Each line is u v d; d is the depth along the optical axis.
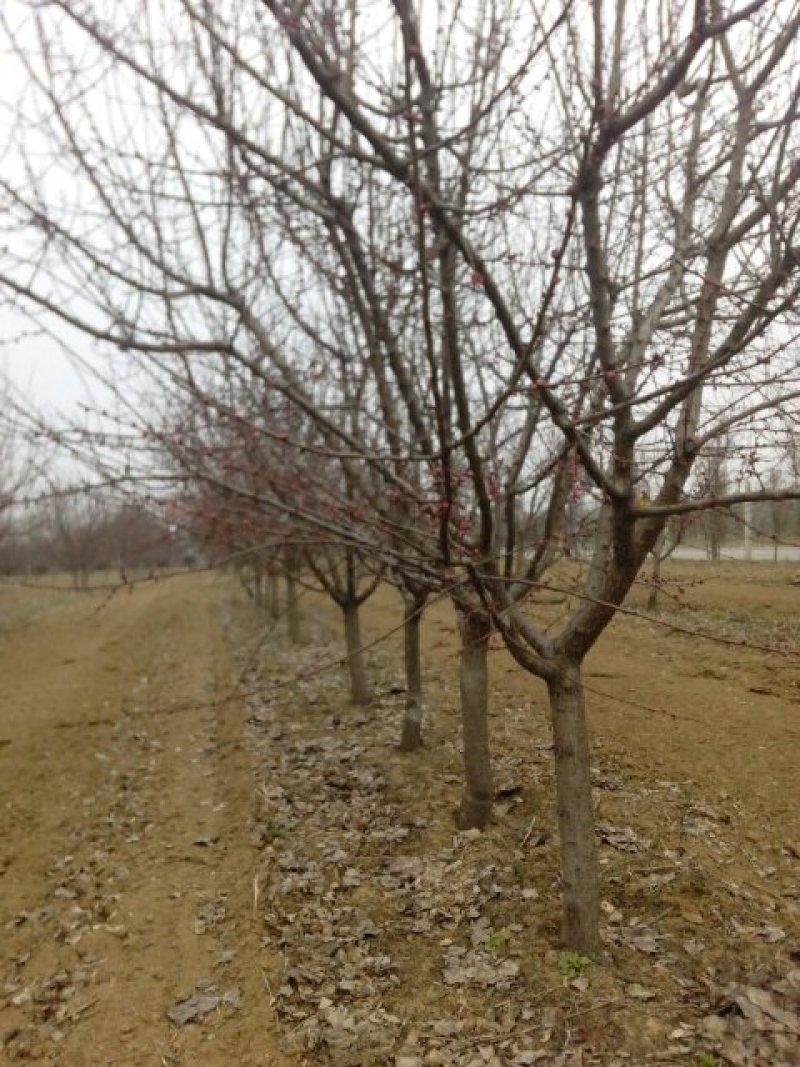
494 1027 3.30
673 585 4.31
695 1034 3.09
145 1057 3.45
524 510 5.62
